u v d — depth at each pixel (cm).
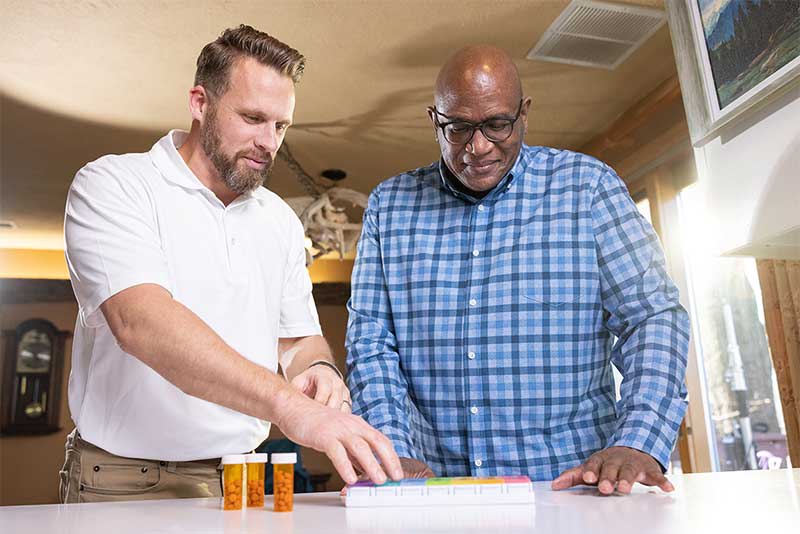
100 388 137
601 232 136
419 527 68
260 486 91
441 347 140
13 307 668
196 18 297
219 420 139
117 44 316
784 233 175
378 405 132
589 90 364
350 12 296
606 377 138
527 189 143
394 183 157
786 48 170
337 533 65
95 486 135
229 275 146
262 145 144
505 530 65
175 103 373
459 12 297
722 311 339
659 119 368
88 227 125
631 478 91
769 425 313
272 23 303
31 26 301
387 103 377
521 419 134
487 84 131
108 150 435
